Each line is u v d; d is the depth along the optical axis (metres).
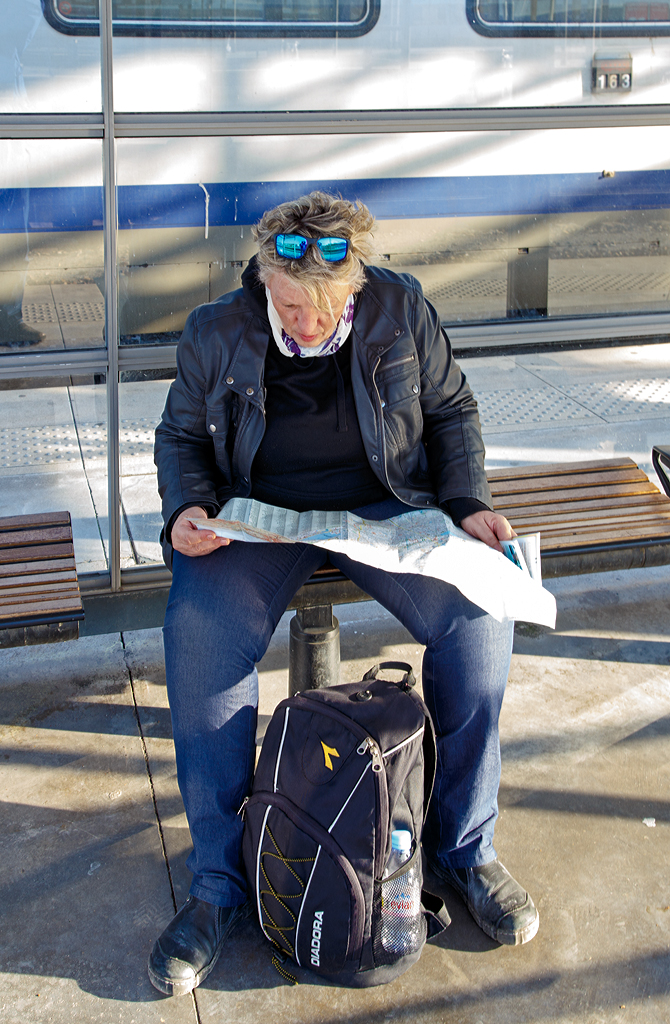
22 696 2.65
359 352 2.00
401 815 1.74
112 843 2.14
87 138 2.48
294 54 2.64
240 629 1.84
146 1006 1.76
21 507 2.84
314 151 2.74
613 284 3.12
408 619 1.94
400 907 1.75
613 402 3.29
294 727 1.78
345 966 1.75
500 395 3.22
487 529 2.00
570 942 1.90
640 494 2.69
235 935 1.93
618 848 2.13
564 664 2.82
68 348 2.65
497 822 2.20
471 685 1.88
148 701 2.64
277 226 1.74
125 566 2.89
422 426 2.14
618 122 2.85
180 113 2.52
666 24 2.98
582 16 2.90
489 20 2.81
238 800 1.88
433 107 2.87
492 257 2.98
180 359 2.04
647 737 2.49
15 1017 1.73
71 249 2.58
